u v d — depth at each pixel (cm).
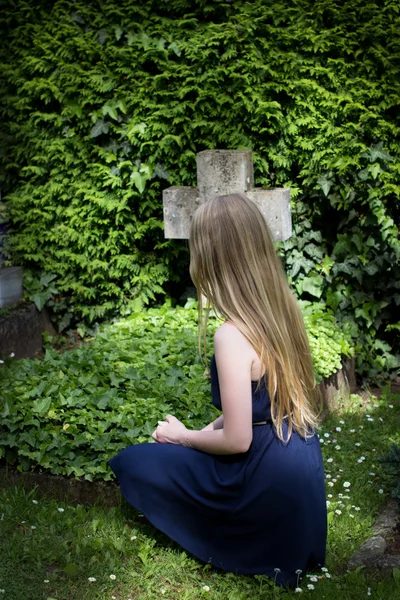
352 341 541
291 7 539
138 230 579
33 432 361
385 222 538
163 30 554
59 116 572
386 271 554
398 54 525
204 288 276
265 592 278
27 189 591
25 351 567
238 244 268
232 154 491
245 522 282
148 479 296
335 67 532
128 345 463
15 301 586
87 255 589
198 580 289
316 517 280
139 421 358
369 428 451
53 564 296
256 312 268
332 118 537
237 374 262
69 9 569
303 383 280
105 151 575
